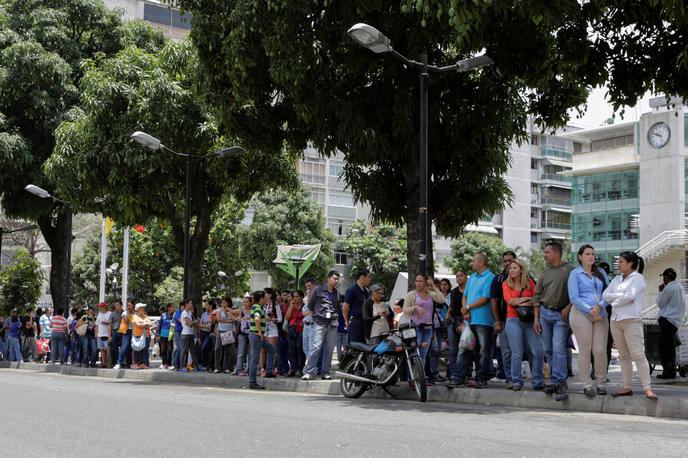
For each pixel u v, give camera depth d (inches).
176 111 803.4
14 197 1112.8
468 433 300.0
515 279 421.1
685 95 527.8
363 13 502.9
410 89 564.7
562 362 390.3
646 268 1782.7
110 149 807.1
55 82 1082.7
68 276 1102.4
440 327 514.0
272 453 252.8
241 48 544.4
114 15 1168.2
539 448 261.7
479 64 524.4
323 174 2378.2
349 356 483.5
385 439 283.6
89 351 882.8
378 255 2222.0
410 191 593.6
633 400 366.6
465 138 585.9
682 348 576.1
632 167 1956.2
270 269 1966.0
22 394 494.0
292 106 586.6
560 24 436.1
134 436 294.4
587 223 2042.3
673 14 439.8
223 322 695.7
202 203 900.0
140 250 1722.4
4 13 1119.6
